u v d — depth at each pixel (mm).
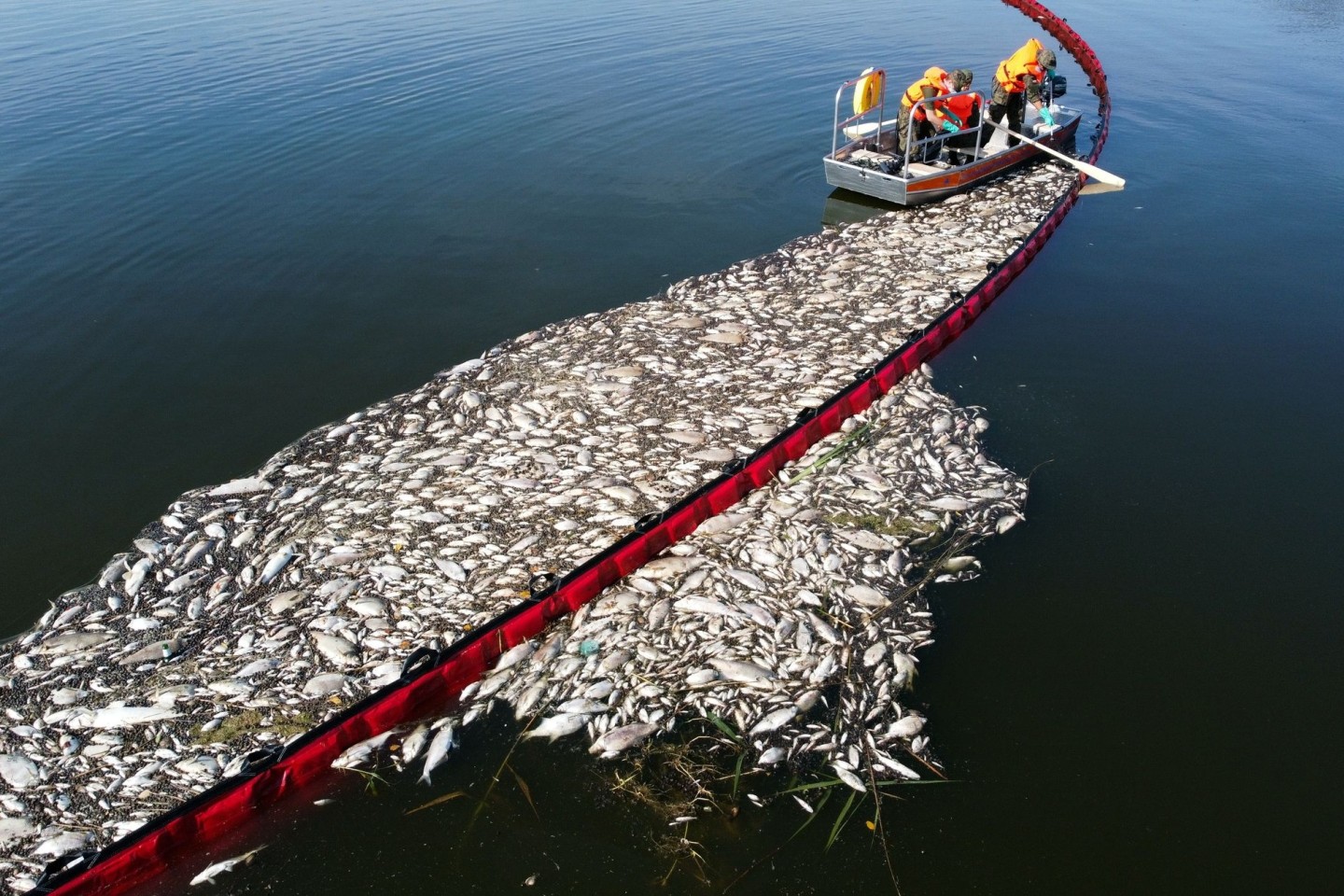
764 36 22141
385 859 5398
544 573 7125
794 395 9352
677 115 17609
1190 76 19562
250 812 5629
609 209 14008
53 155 15562
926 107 13867
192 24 23406
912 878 5234
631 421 9023
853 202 14227
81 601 7168
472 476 8328
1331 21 23531
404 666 6371
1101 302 11430
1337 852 5383
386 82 19297
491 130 16938
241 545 7684
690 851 5375
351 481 8375
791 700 6152
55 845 5348
